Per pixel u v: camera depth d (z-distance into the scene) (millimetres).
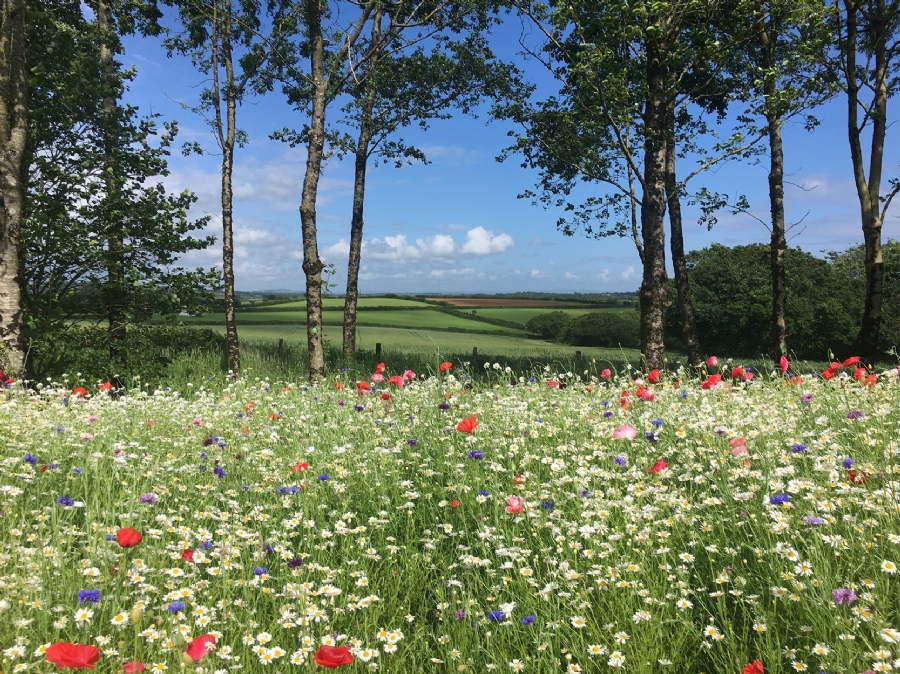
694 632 2941
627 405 6641
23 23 11938
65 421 6980
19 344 11539
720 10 15336
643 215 15398
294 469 5305
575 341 65188
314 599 3393
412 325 74875
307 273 15906
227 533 4102
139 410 8039
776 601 3080
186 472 5539
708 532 3723
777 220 18094
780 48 17219
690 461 4812
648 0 14359
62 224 13766
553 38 16344
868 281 15844
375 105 23297
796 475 4168
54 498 4656
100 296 14953
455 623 3301
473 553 4180
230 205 19938
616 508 4102
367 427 6836
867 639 2637
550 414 6859
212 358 20812
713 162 16000
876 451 4430
